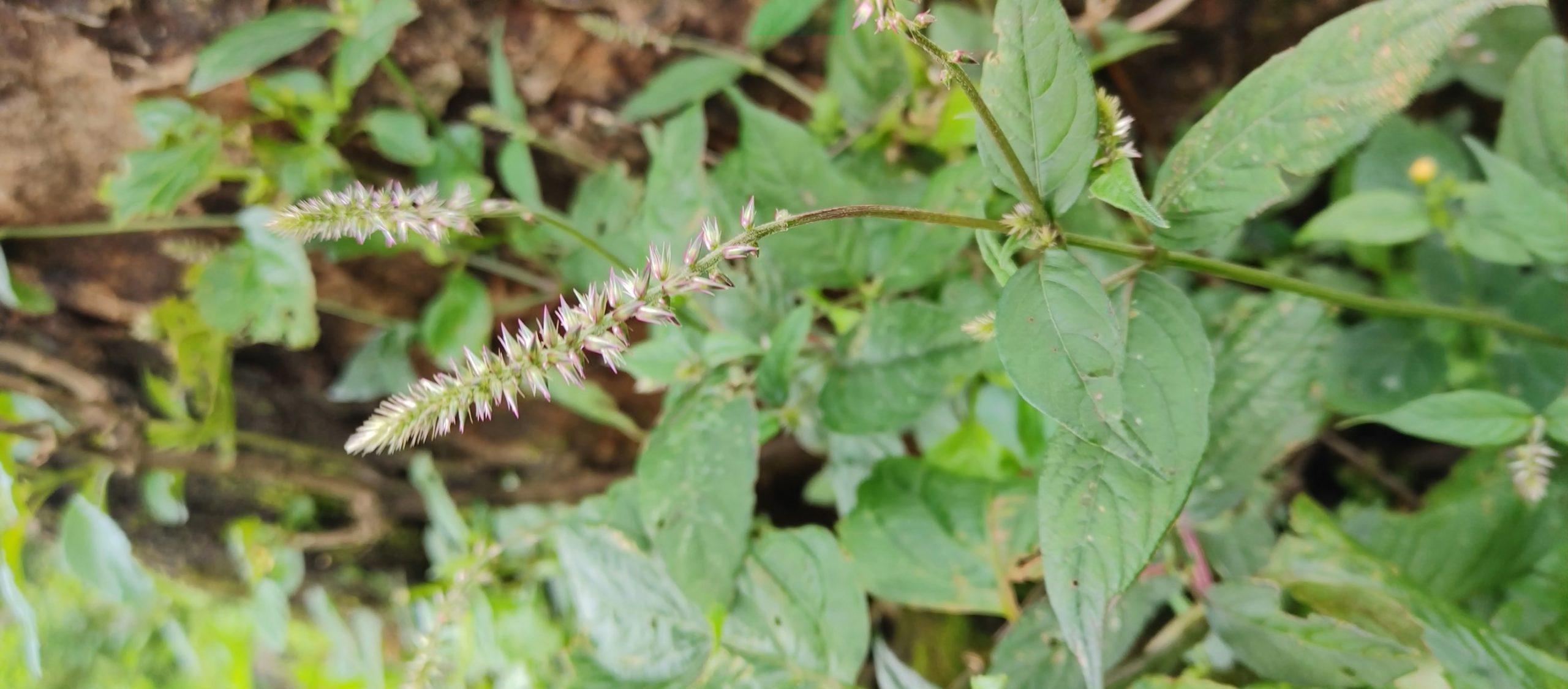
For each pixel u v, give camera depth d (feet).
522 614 1.66
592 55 1.65
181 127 1.50
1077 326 0.95
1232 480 1.23
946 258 1.35
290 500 2.00
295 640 2.02
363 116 1.62
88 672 2.19
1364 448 1.68
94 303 1.71
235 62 1.39
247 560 1.85
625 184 1.69
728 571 1.25
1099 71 1.70
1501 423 1.13
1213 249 1.49
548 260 1.75
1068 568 0.97
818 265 1.38
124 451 1.69
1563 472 1.22
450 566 1.74
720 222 1.42
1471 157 1.59
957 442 1.43
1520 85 1.25
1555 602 1.20
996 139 0.96
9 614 2.23
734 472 1.26
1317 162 1.00
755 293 1.43
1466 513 1.24
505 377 0.92
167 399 1.74
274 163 1.57
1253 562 1.24
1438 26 0.95
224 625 1.99
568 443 2.08
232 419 1.76
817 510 2.03
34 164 1.51
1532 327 1.21
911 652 1.60
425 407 0.91
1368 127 0.98
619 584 1.37
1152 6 1.71
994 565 1.29
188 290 1.73
